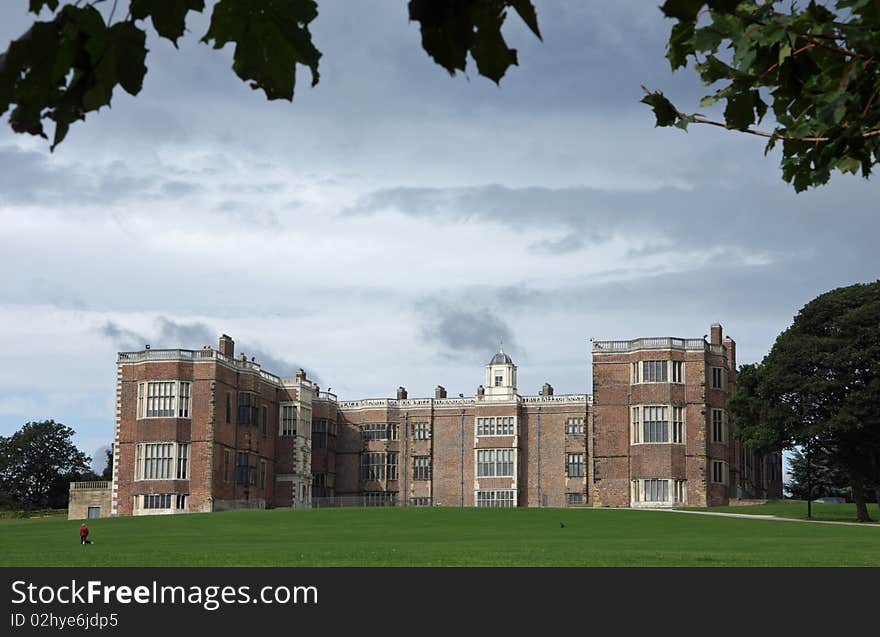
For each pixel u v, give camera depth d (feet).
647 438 281.13
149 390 269.85
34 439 406.41
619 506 281.33
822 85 16.96
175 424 266.57
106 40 10.00
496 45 10.31
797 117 17.70
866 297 232.32
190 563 111.86
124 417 271.08
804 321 237.66
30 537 181.06
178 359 269.64
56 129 10.17
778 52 15.90
